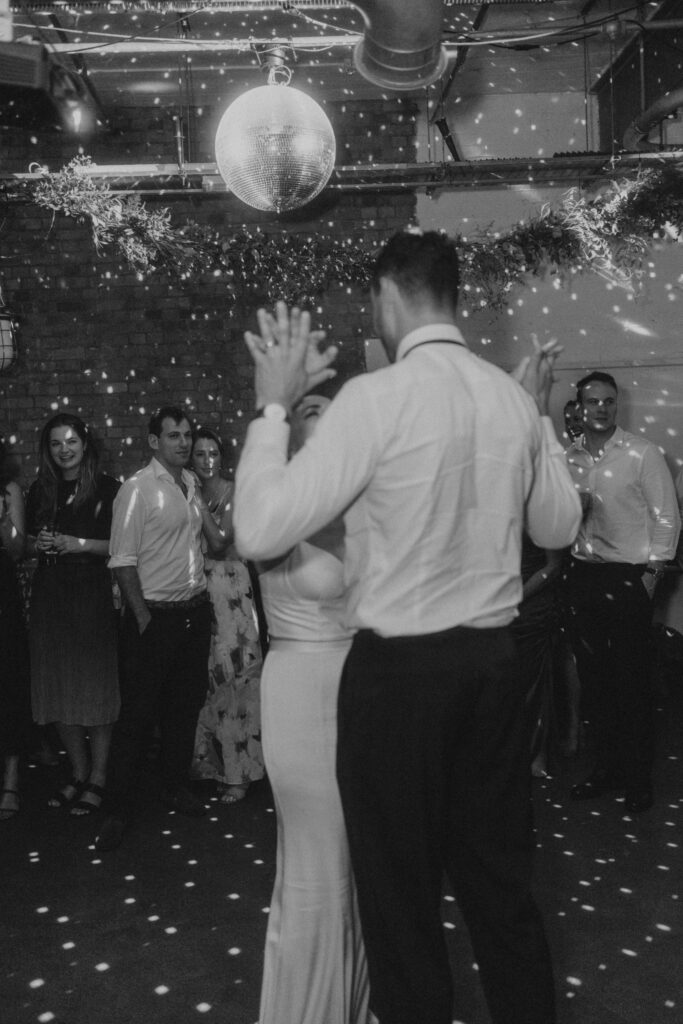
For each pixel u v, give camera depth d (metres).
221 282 6.36
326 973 1.90
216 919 2.96
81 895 3.18
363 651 1.56
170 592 3.78
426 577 1.52
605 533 3.84
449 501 1.53
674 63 5.12
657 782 4.18
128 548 3.70
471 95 6.49
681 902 2.99
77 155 6.34
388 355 1.74
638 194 5.52
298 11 4.55
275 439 1.56
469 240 5.85
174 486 3.83
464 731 1.57
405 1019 1.57
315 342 1.68
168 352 6.39
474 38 4.79
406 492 1.51
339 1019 1.92
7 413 6.38
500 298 5.98
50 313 6.38
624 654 3.80
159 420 3.85
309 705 1.86
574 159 5.50
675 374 6.42
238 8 4.46
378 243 6.46
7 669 4.08
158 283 6.37
